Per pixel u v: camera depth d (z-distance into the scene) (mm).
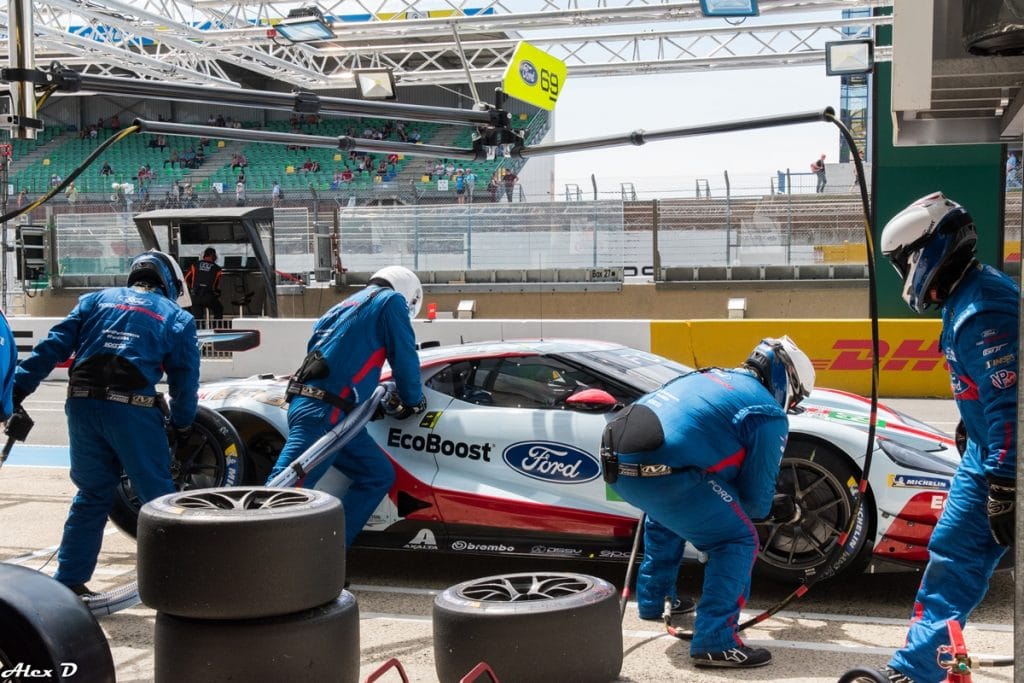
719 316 21938
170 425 5590
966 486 3617
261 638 3445
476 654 3627
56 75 5785
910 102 2793
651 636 4918
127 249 23328
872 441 4668
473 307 20188
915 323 14875
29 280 23359
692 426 4383
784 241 21844
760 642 4820
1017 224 19719
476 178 38312
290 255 23391
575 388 5762
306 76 26547
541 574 4051
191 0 21828
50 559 6359
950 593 3596
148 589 3541
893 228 3637
